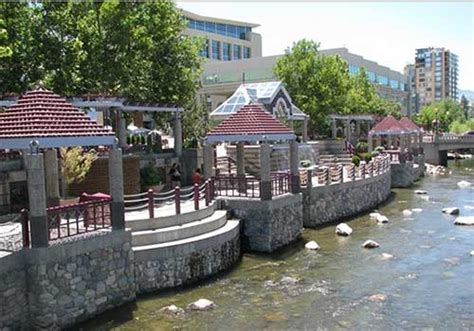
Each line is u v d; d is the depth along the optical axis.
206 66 79.75
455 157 89.88
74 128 14.73
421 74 194.88
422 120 113.81
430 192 42.62
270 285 18.06
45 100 14.76
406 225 28.44
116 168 15.66
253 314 15.41
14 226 17.27
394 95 112.81
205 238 18.56
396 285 18.08
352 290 17.58
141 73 31.70
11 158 20.77
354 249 23.08
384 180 38.59
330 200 29.44
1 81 25.03
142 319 14.93
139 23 31.06
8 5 24.92
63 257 13.93
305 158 41.56
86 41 27.50
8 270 13.01
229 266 20.11
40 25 26.08
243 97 34.81
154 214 19.02
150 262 16.97
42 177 13.54
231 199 22.92
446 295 17.05
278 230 23.05
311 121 54.91
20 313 13.34
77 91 26.88
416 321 14.90
